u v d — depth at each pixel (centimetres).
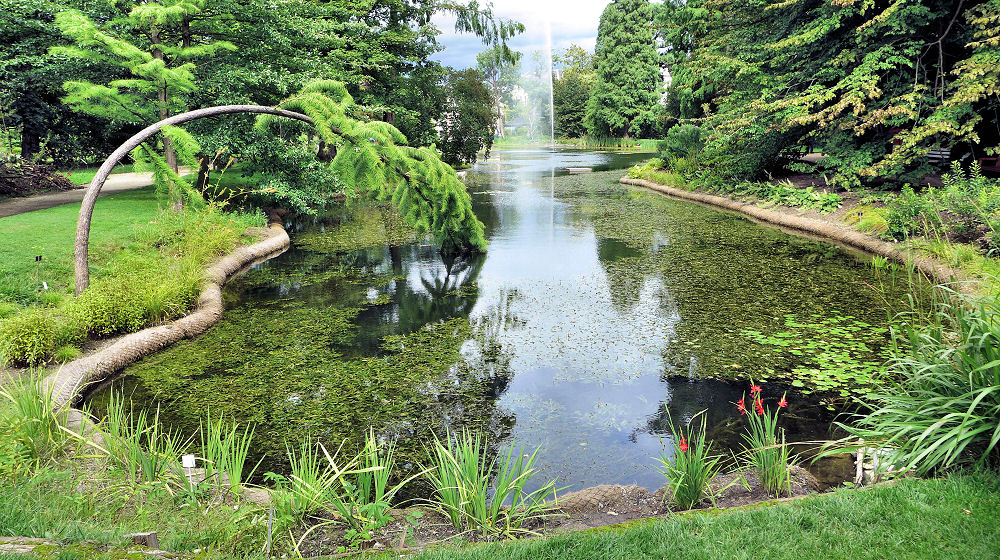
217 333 715
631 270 973
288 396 544
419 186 1038
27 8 1194
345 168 930
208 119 1265
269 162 1314
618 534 273
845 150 1387
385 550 288
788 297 798
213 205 1124
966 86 1116
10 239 942
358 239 1302
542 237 1272
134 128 2350
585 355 628
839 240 1134
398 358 632
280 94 1353
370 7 2134
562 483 398
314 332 716
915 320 634
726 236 1227
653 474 410
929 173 1220
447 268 1027
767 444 370
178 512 309
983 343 354
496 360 621
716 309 759
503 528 311
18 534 249
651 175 2205
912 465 321
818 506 288
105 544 236
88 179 1936
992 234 830
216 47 1250
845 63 1348
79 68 1270
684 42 2397
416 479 408
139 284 725
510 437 464
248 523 300
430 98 2645
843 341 634
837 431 453
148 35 1276
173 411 517
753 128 1540
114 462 364
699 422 479
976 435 330
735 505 331
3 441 362
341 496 342
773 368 574
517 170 2962
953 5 1288
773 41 1595
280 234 1262
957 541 253
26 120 1980
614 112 5069
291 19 1390
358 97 2009
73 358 598
